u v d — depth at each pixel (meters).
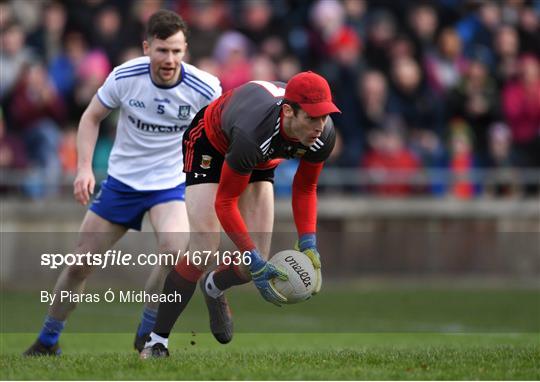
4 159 55.12
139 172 27.16
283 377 19.52
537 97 64.25
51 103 56.56
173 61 26.02
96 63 57.53
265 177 24.64
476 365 21.38
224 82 57.41
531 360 22.38
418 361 22.06
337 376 19.69
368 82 60.69
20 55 57.94
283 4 64.06
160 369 20.53
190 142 24.12
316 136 21.78
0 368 21.06
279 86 23.19
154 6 60.41
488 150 63.16
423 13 65.44
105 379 19.42
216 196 22.86
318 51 61.84
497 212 61.75
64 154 56.34
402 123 61.97
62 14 59.75
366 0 65.62
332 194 59.62
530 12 69.62
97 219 27.34
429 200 60.72
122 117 27.12
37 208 54.56
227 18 62.66
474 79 63.72
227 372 20.11
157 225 27.06
